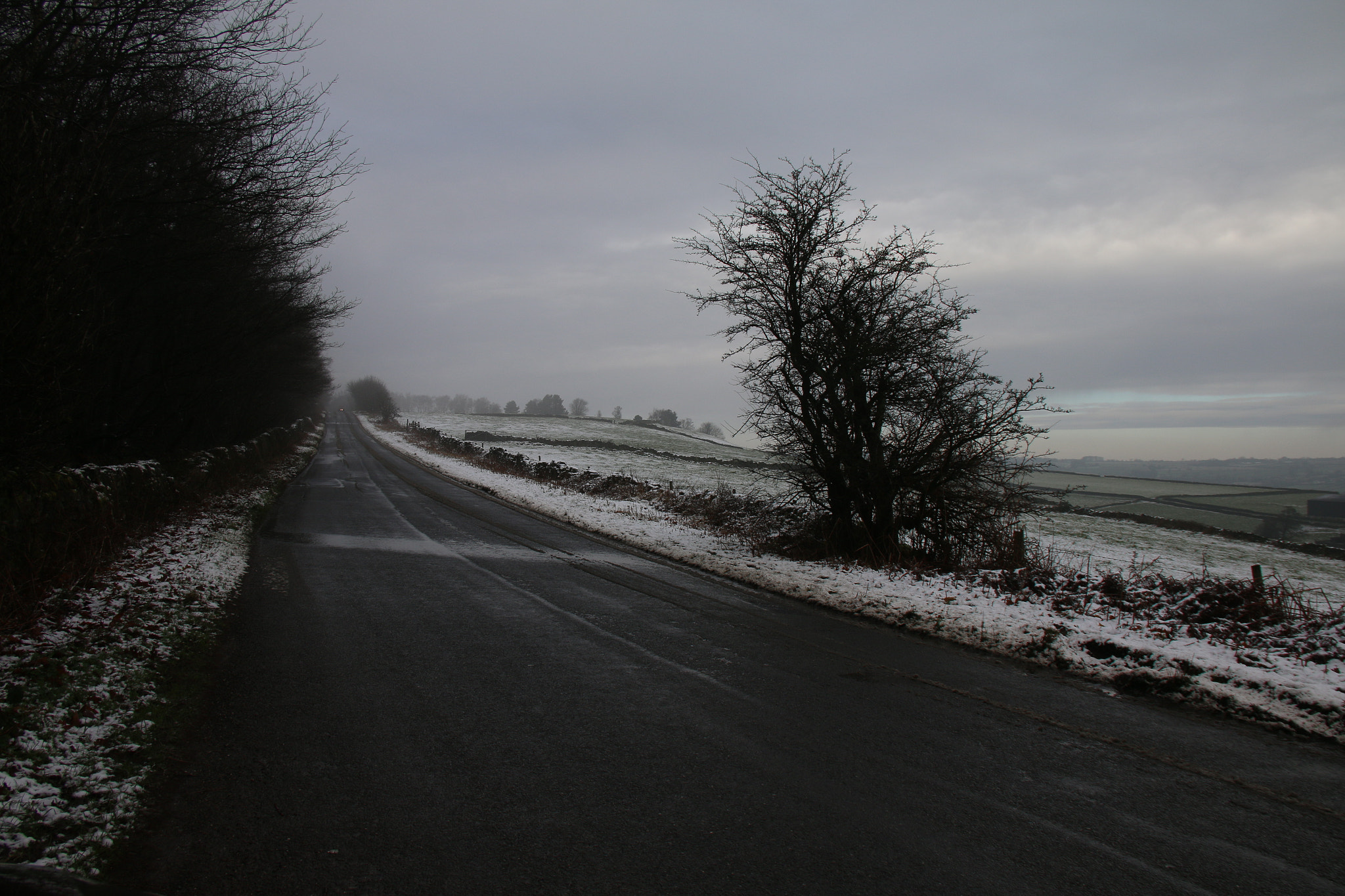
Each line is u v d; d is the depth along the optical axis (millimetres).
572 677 5934
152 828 3430
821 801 3893
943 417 11016
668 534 14453
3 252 6383
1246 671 5906
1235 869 3311
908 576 10398
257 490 19828
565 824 3576
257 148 10867
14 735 4113
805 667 6438
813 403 12141
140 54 8656
